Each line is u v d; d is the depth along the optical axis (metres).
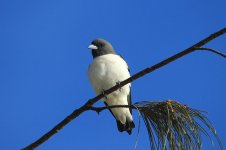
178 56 6.23
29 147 6.45
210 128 5.45
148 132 5.83
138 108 6.02
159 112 5.87
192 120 5.54
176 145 5.45
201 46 6.06
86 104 6.95
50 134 6.57
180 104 5.79
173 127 5.58
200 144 5.41
